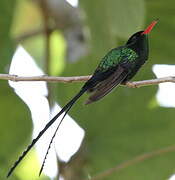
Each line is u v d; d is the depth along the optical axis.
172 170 12.86
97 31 10.79
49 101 12.49
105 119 12.76
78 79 9.48
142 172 12.83
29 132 12.87
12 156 12.97
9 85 12.80
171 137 12.86
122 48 10.24
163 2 12.80
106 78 9.69
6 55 12.76
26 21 14.85
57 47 15.25
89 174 12.52
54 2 13.71
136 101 12.77
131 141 12.84
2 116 12.86
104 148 12.66
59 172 12.12
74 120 12.67
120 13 10.52
